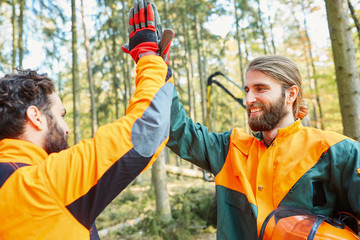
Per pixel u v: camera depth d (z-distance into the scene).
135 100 0.83
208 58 23.05
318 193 1.01
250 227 1.08
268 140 1.17
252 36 16.86
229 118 23.03
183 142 1.23
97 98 16.58
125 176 0.77
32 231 0.69
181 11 15.79
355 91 2.73
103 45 16.70
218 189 1.20
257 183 1.08
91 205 0.74
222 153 1.26
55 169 0.73
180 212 6.19
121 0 12.72
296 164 1.04
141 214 6.64
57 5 9.13
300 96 1.17
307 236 0.81
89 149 0.75
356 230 0.99
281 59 1.13
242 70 14.38
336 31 2.82
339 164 0.99
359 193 0.93
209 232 5.68
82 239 0.73
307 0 10.99
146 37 0.98
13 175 0.72
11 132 0.80
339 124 12.42
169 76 0.93
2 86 0.80
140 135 0.77
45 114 0.84
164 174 6.13
